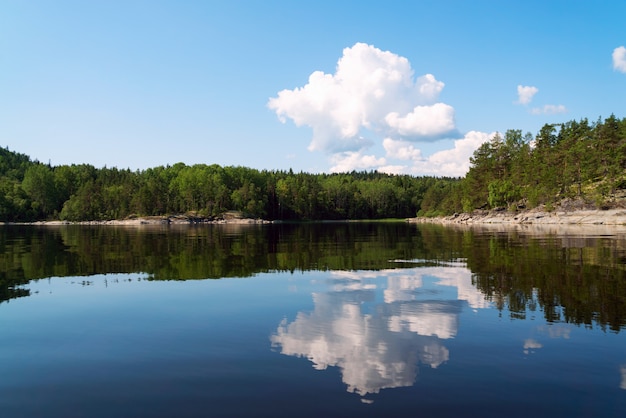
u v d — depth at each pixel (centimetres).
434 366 978
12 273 2558
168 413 765
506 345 1118
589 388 849
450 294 1803
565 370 942
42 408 793
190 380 914
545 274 2230
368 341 1177
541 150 12850
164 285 2111
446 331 1259
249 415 752
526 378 901
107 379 927
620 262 2628
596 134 11100
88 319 1453
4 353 1108
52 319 1459
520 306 1541
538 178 11688
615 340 1141
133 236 6975
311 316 1467
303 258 3369
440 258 3186
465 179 15438
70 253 3856
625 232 5984
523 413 749
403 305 1616
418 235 6675
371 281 2191
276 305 1642
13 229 10869
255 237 6631
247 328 1322
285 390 855
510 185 12519
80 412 775
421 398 812
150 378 929
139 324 1382
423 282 2128
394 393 835
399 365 988
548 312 1445
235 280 2261
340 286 2052
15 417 756
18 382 917
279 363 1010
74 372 971
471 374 927
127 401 817
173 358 1055
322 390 852
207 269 2711
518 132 14862
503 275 2250
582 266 2481
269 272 2559
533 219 10569
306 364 1002
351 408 773
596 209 9506
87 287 2069
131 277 2377
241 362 1020
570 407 771
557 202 10644
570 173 10500
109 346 1157
